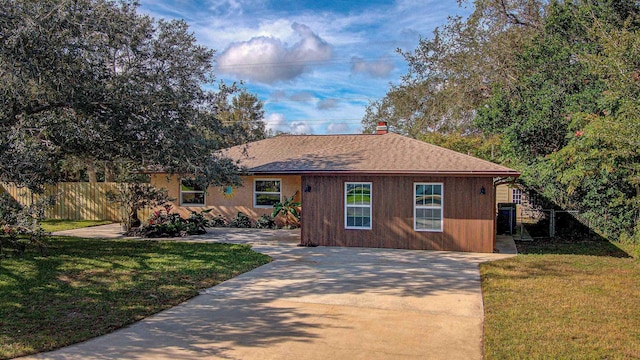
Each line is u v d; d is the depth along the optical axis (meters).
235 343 5.78
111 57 12.27
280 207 18.25
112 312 7.03
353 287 8.81
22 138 8.73
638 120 11.82
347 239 14.12
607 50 13.57
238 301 7.80
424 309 7.32
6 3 9.52
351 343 5.78
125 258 11.51
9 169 8.15
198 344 5.74
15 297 7.76
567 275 9.82
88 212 22.12
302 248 13.71
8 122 9.68
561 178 15.09
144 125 12.23
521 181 17.44
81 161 15.56
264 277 9.66
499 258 12.12
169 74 13.20
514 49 24.12
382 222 13.87
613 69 13.10
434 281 9.33
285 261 11.55
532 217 18.20
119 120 11.88
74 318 6.70
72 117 11.23
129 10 12.72
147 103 12.05
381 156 14.97
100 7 11.48
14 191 20.77
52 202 8.70
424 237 13.55
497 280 9.31
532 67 19.73
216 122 14.38
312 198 14.38
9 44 9.38
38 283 8.76
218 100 14.43
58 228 18.33
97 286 8.62
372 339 5.93
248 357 5.32
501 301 7.68
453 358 5.30
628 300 7.73
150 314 7.00
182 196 20.20
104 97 11.30
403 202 13.72
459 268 10.70
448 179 13.39
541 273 10.03
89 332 6.10
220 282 9.17
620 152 12.16
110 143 12.66
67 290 8.28
